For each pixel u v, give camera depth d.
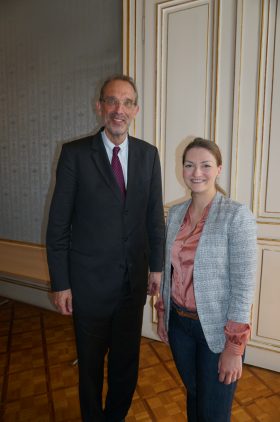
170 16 2.16
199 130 2.17
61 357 2.30
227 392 1.10
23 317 2.97
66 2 2.75
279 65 1.90
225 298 1.09
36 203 3.12
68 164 1.33
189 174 1.12
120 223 1.37
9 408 1.79
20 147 3.16
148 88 2.29
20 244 3.18
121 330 1.47
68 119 2.86
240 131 2.04
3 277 3.42
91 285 1.37
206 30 2.07
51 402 1.84
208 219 1.10
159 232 1.53
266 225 2.04
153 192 1.51
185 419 1.71
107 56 2.60
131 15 2.27
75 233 1.39
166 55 2.21
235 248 1.04
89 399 1.43
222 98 2.07
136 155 1.43
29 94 3.04
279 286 2.05
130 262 1.40
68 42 2.78
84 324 1.40
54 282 1.37
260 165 2.02
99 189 1.34
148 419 1.71
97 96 2.67
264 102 1.96
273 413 1.75
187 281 1.14
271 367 2.13
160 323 1.33
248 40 1.96
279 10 1.87
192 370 1.22
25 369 2.15
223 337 1.08
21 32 3.01
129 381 1.53
